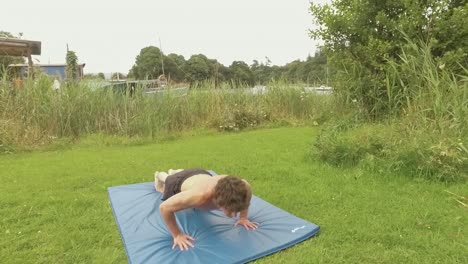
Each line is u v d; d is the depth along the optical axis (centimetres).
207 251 270
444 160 424
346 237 296
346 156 509
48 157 650
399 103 605
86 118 830
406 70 580
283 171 503
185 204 277
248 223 313
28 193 433
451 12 631
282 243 281
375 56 685
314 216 343
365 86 713
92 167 564
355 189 411
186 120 963
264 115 1052
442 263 252
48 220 349
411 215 330
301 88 1118
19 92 784
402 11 682
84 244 298
